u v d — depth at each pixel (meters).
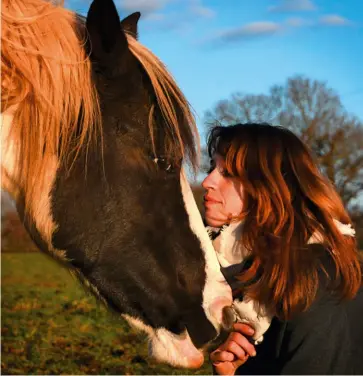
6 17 2.44
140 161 2.54
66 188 2.53
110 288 2.60
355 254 2.54
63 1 2.67
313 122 17.03
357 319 2.44
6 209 2.92
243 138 2.60
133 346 6.78
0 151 2.50
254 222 2.54
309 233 2.48
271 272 2.43
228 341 2.55
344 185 16.80
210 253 2.65
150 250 2.58
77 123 2.50
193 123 2.63
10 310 9.64
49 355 6.34
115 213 2.55
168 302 2.60
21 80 2.43
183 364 2.58
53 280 15.37
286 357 2.41
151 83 2.53
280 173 2.53
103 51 2.47
